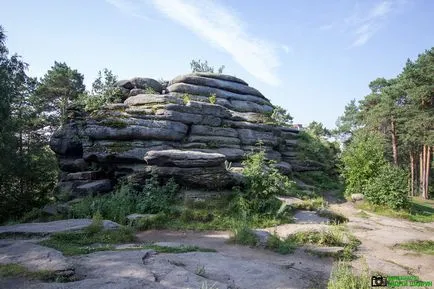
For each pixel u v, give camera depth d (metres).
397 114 39.56
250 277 7.63
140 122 17.45
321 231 11.82
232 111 24.52
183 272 7.43
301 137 27.22
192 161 15.78
